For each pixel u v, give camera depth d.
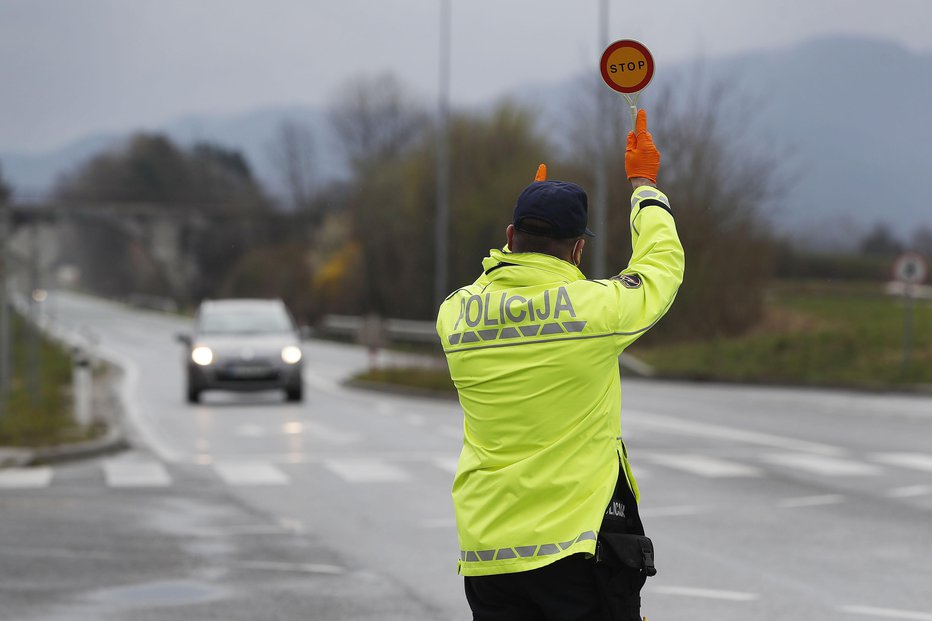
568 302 8.45
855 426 44.94
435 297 134.38
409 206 136.75
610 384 8.54
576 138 105.06
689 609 17.17
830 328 88.44
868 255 145.75
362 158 165.25
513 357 8.45
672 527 23.88
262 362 54.91
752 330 96.88
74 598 18.17
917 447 38.06
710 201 94.69
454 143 132.00
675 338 97.38
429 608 17.41
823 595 18.03
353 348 116.69
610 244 86.00
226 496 28.41
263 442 40.16
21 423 41.72
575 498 8.34
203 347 55.16
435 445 39.16
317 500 27.72
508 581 8.45
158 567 20.39
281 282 169.38
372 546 22.08
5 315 48.81
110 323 190.12
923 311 99.25
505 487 8.40
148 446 39.19
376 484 30.33
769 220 96.81
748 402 56.81
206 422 47.22
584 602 8.36
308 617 16.92
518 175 126.12
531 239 8.75
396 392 64.12
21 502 27.58
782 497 27.80
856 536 22.88
